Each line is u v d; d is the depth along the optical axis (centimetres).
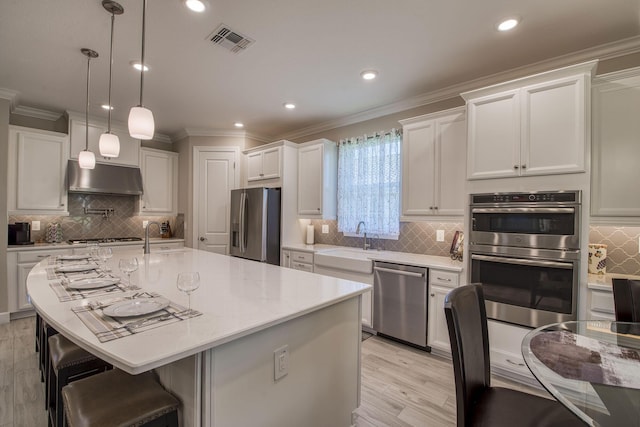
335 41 230
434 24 208
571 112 206
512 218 227
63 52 247
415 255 327
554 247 209
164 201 486
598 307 196
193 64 265
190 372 108
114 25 210
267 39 228
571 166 205
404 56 250
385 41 229
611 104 207
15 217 382
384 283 299
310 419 148
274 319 121
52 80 297
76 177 390
